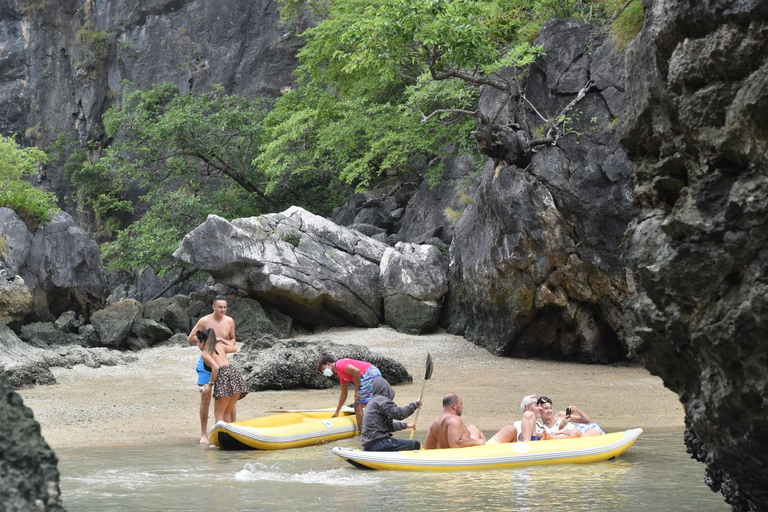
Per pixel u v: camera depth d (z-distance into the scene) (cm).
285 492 740
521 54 1872
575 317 1903
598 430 1016
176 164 3344
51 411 1342
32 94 4778
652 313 419
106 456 988
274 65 4197
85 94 4650
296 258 2284
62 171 4550
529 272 1892
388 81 2564
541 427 1011
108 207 4097
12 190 2317
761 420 373
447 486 764
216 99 3541
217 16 4378
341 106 2778
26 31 4806
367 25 1778
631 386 1606
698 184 371
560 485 760
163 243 2912
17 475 254
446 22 1677
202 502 692
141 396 1515
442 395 1519
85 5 4816
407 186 3089
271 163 2792
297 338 2252
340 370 1173
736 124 348
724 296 365
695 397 436
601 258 1820
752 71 351
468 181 2430
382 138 2581
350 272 2339
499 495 712
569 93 1858
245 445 1044
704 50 365
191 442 1119
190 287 3469
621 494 709
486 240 2034
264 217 2325
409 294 2269
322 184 3488
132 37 4625
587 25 1888
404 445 948
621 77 1786
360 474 848
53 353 1870
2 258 2119
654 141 431
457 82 2264
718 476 489
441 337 2228
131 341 2148
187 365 1889
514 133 1883
